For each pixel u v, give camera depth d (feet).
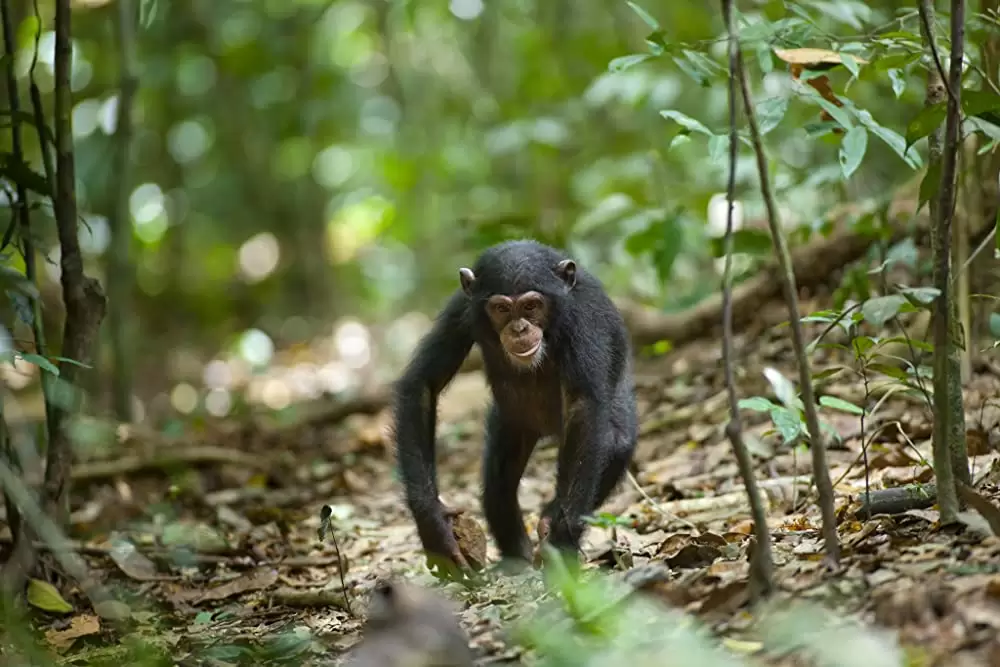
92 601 30.42
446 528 31.58
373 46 100.42
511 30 88.17
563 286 33.78
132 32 59.47
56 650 28.76
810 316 26.61
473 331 34.53
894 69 28.45
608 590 23.84
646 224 54.80
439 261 103.65
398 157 91.35
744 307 52.60
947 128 23.43
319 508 45.16
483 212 88.07
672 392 48.75
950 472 24.79
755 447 37.42
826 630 21.06
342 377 79.71
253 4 89.10
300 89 92.22
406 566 34.71
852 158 26.53
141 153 100.73
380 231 98.27
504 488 35.91
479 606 27.61
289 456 52.95
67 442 33.12
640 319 55.36
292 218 110.32
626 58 29.07
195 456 49.21
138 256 103.55
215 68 93.61
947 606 20.94
